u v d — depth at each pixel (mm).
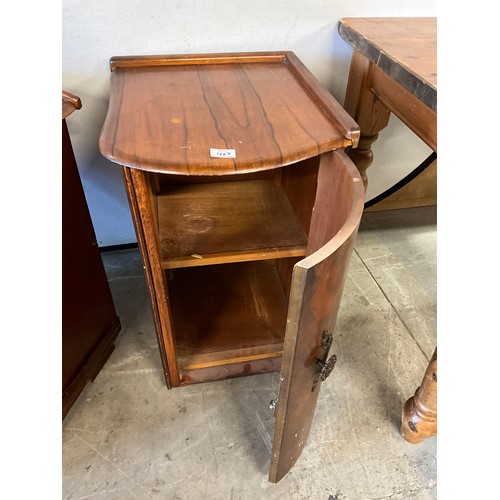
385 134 1295
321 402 988
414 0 977
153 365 1050
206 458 890
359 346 1112
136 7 865
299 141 639
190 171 585
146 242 700
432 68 712
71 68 925
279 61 919
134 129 648
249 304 1098
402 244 1421
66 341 870
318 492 847
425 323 1176
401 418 954
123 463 878
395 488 857
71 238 817
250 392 1003
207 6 892
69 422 940
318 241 784
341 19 969
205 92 774
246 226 903
